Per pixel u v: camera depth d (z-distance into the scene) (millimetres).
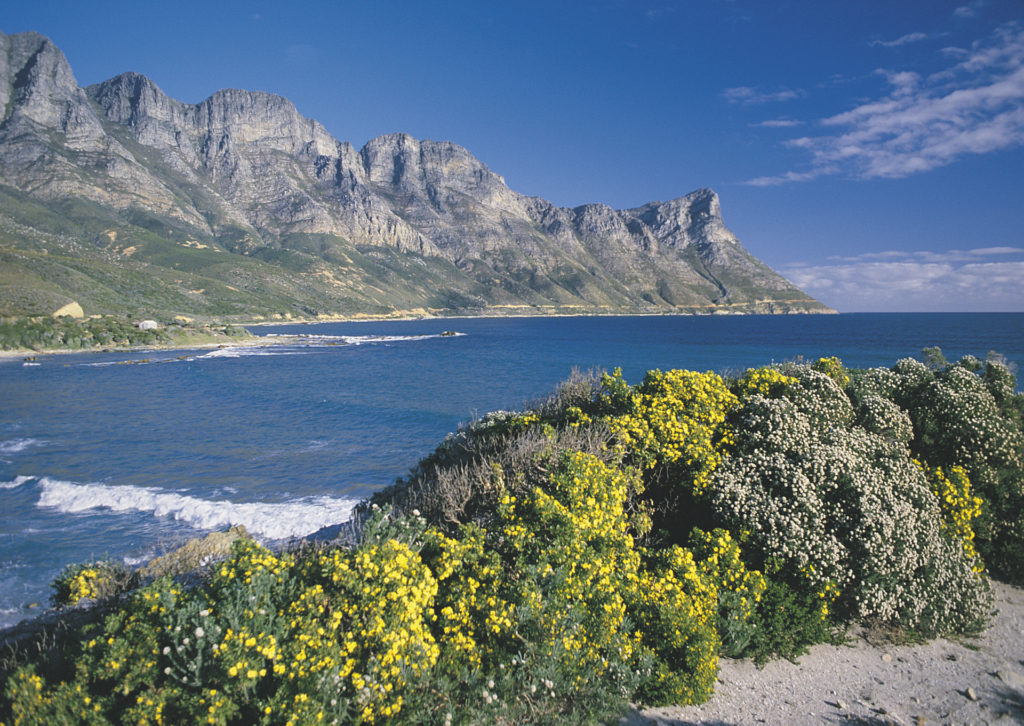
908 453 9875
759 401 10055
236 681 4688
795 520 7598
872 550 7391
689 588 6848
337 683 4871
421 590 5848
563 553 6574
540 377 59156
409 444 29062
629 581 6820
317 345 112000
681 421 9398
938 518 8469
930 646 7523
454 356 86688
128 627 5125
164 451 27547
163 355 85938
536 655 5773
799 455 8562
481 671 5793
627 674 5973
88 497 20250
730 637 6781
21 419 36188
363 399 44438
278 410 39531
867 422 10539
